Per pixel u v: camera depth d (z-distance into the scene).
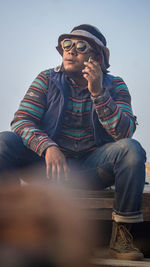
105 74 2.45
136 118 2.31
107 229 2.40
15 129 2.17
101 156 2.07
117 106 2.12
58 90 2.30
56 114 2.26
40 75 2.37
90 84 2.04
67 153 2.26
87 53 2.25
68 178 1.96
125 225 1.86
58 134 2.24
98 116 2.11
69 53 2.24
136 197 1.81
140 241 2.46
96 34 2.38
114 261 1.70
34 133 2.08
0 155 2.00
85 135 2.26
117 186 1.85
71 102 2.27
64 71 2.33
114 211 1.87
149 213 2.00
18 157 2.08
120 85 2.41
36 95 2.30
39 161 2.16
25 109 2.25
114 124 2.07
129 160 1.82
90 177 2.09
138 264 1.65
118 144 1.92
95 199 2.01
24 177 2.17
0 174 1.99
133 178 1.80
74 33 2.25
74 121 2.27
